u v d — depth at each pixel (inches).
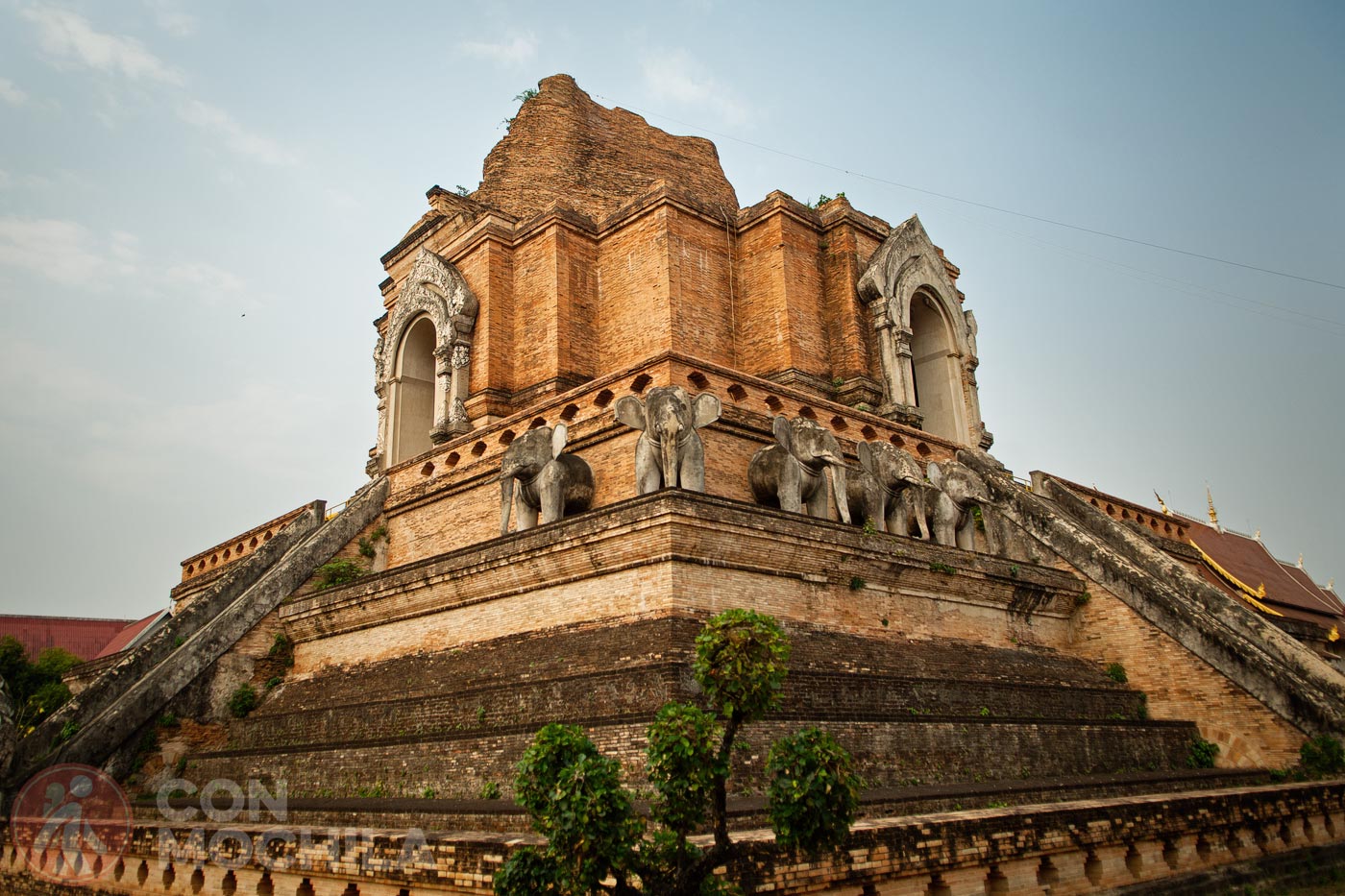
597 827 322.7
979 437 1190.3
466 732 598.9
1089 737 703.7
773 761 347.3
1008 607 850.1
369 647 814.5
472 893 415.2
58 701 1035.9
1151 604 868.6
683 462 744.3
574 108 1385.3
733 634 344.5
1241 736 796.0
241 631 869.2
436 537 986.7
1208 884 525.3
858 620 719.1
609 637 624.4
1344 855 612.1
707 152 1492.4
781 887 385.4
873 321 1130.0
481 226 1156.5
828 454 816.9
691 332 1058.7
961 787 559.8
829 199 1198.3
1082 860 490.0
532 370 1096.8
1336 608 1551.4
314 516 1069.8
